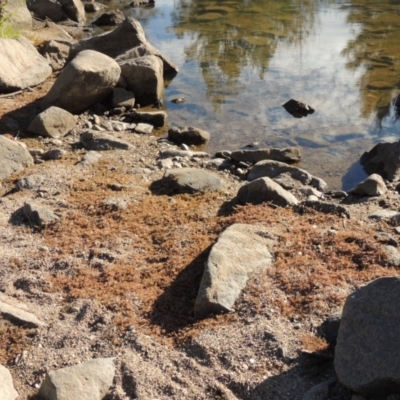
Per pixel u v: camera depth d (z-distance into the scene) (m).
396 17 16.14
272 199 6.61
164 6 18.86
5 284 5.32
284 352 4.32
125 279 5.35
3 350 4.56
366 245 5.56
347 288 4.98
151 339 4.59
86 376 4.08
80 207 6.66
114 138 8.55
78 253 5.78
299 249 5.55
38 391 4.13
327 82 11.44
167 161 8.01
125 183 7.28
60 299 5.14
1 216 6.47
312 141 9.05
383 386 3.68
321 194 7.14
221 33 15.09
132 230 6.18
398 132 9.31
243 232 5.69
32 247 5.90
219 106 10.48
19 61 10.84
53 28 15.58
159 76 10.63
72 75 9.45
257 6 17.89
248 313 4.75
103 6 19.12
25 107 9.77
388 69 12.03
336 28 15.18
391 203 6.73
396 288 3.83
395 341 3.69
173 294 5.11
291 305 4.82
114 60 10.55
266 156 8.29
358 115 9.95
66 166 7.77
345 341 3.88
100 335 4.67
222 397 4.03
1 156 7.54
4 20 12.54
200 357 4.37
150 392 4.10
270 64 12.58
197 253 5.66
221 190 7.14
